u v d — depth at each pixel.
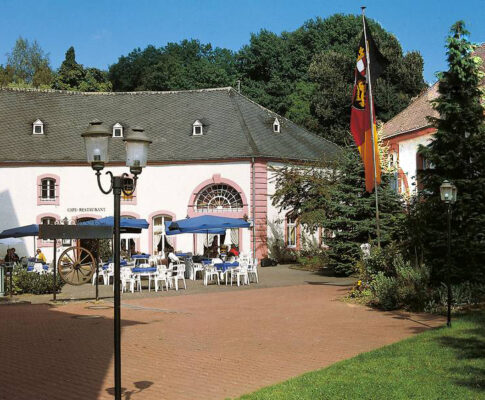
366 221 22.67
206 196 32.97
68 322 13.40
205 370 8.68
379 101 46.94
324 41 56.53
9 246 32.25
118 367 6.58
